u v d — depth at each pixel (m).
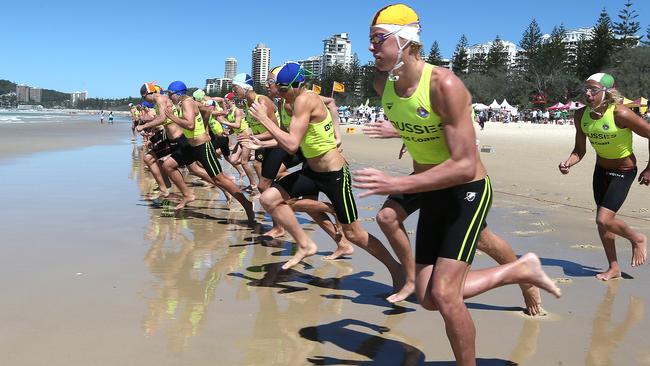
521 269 3.00
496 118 73.75
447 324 2.83
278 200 4.93
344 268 5.29
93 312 3.87
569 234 6.90
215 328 3.67
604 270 5.36
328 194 4.81
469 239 2.85
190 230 6.71
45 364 3.04
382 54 2.81
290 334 3.62
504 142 27.36
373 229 7.02
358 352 3.38
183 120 7.13
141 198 8.96
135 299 4.16
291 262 5.04
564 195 10.19
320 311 4.08
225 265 5.23
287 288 4.61
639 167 13.94
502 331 3.76
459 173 2.69
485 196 2.94
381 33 2.79
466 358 2.83
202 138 7.28
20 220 6.87
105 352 3.22
